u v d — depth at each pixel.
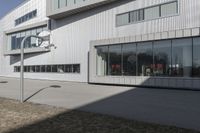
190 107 13.74
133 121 9.98
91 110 12.90
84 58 34.28
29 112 11.91
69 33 36.88
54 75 39.94
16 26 51.31
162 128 8.83
